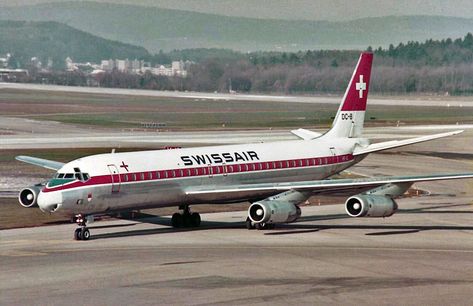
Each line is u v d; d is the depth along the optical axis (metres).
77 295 111.94
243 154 179.25
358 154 199.50
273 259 137.62
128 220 182.62
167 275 124.44
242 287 116.56
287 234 164.25
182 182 166.50
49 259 137.00
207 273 126.06
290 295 111.94
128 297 110.69
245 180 177.75
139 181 160.12
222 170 173.62
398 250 146.88
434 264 134.38
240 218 186.75
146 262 134.50
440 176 164.88
